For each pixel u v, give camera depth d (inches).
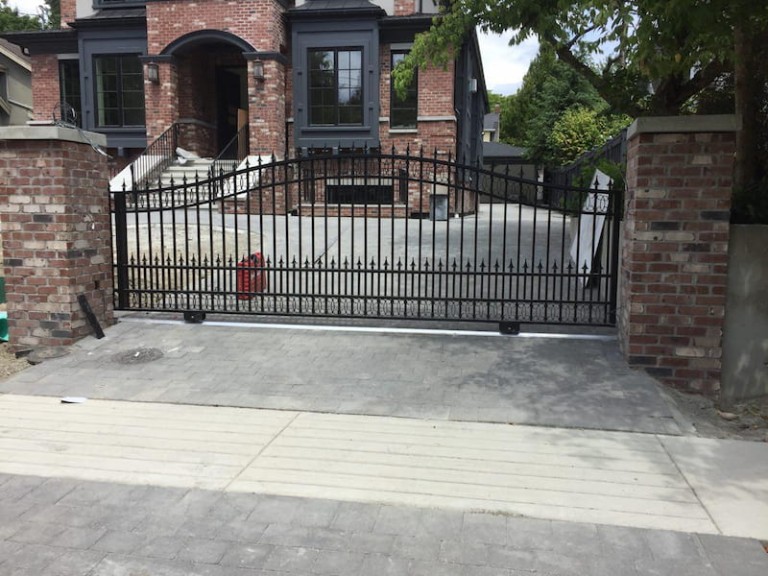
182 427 193.2
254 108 693.9
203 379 232.2
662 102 335.0
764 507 144.6
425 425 192.7
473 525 137.7
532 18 345.4
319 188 682.2
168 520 140.8
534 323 263.4
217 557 127.0
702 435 186.4
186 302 321.4
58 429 192.4
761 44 248.4
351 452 174.6
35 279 266.2
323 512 143.5
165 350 262.4
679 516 140.8
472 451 174.7
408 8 696.4
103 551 129.3
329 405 208.4
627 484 155.6
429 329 277.0
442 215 629.0
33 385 229.8
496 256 431.8
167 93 721.0
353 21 684.7
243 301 330.3
